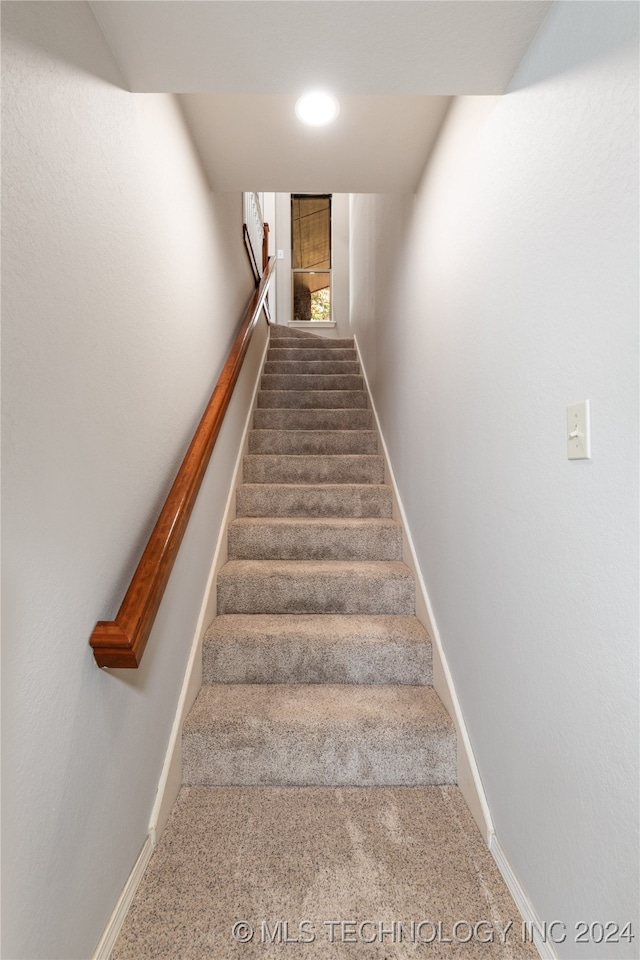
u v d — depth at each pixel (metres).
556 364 0.90
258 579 1.97
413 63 1.06
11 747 0.67
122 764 1.05
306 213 6.14
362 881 1.14
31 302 0.71
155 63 1.05
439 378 1.66
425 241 1.83
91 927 0.91
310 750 1.46
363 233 3.79
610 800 0.75
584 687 0.82
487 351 1.23
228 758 1.46
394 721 1.49
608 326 0.75
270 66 1.07
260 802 1.39
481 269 1.26
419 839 1.26
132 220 1.12
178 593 1.46
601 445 0.77
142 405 1.18
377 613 1.97
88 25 0.92
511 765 1.10
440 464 1.65
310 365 3.90
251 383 3.23
